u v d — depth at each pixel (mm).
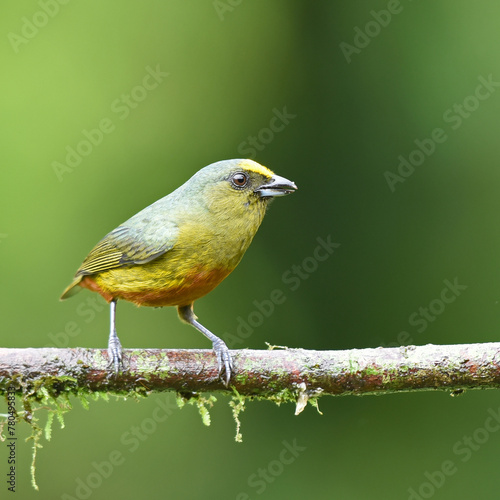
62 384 6898
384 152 14406
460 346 7059
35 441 6820
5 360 6777
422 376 6980
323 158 14633
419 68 14500
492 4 14344
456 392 7184
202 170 8242
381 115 14531
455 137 14219
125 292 8156
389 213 14211
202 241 7922
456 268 13844
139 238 7938
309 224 14398
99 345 13562
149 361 7004
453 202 14078
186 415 13188
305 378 7039
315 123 14766
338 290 14078
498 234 13820
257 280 14188
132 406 13164
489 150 14055
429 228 14078
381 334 13797
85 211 14195
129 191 14367
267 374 7043
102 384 6973
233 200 8078
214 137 14750
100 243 8305
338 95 14766
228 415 13211
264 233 14375
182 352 7105
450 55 14406
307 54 14984
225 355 7082
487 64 14211
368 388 7066
